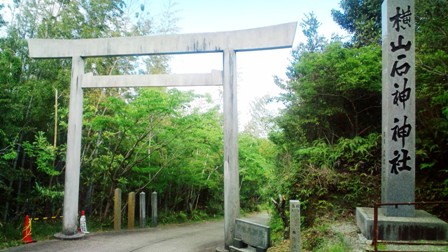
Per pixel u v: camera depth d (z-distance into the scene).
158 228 12.64
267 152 18.84
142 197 12.66
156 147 12.84
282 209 7.72
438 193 7.11
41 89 10.21
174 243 9.30
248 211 22.16
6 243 8.38
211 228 13.37
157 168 13.34
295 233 5.52
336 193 8.17
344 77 8.27
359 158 8.27
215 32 8.65
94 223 11.98
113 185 12.55
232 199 8.15
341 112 9.23
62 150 11.05
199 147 13.85
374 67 8.17
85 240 9.13
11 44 10.08
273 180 10.19
